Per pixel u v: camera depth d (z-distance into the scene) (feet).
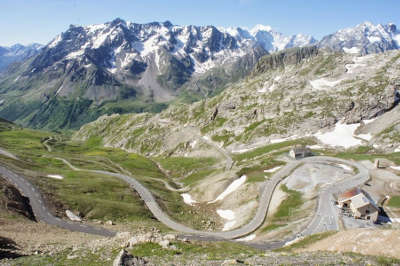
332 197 315.17
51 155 653.71
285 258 123.65
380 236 150.92
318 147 562.25
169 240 160.35
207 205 394.32
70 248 148.05
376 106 622.13
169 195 443.73
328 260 116.98
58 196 317.83
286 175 400.06
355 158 444.55
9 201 244.01
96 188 384.06
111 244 150.00
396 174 369.91
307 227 258.37
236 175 442.50
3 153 534.78
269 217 311.68
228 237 278.26
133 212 324.39
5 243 147.84
